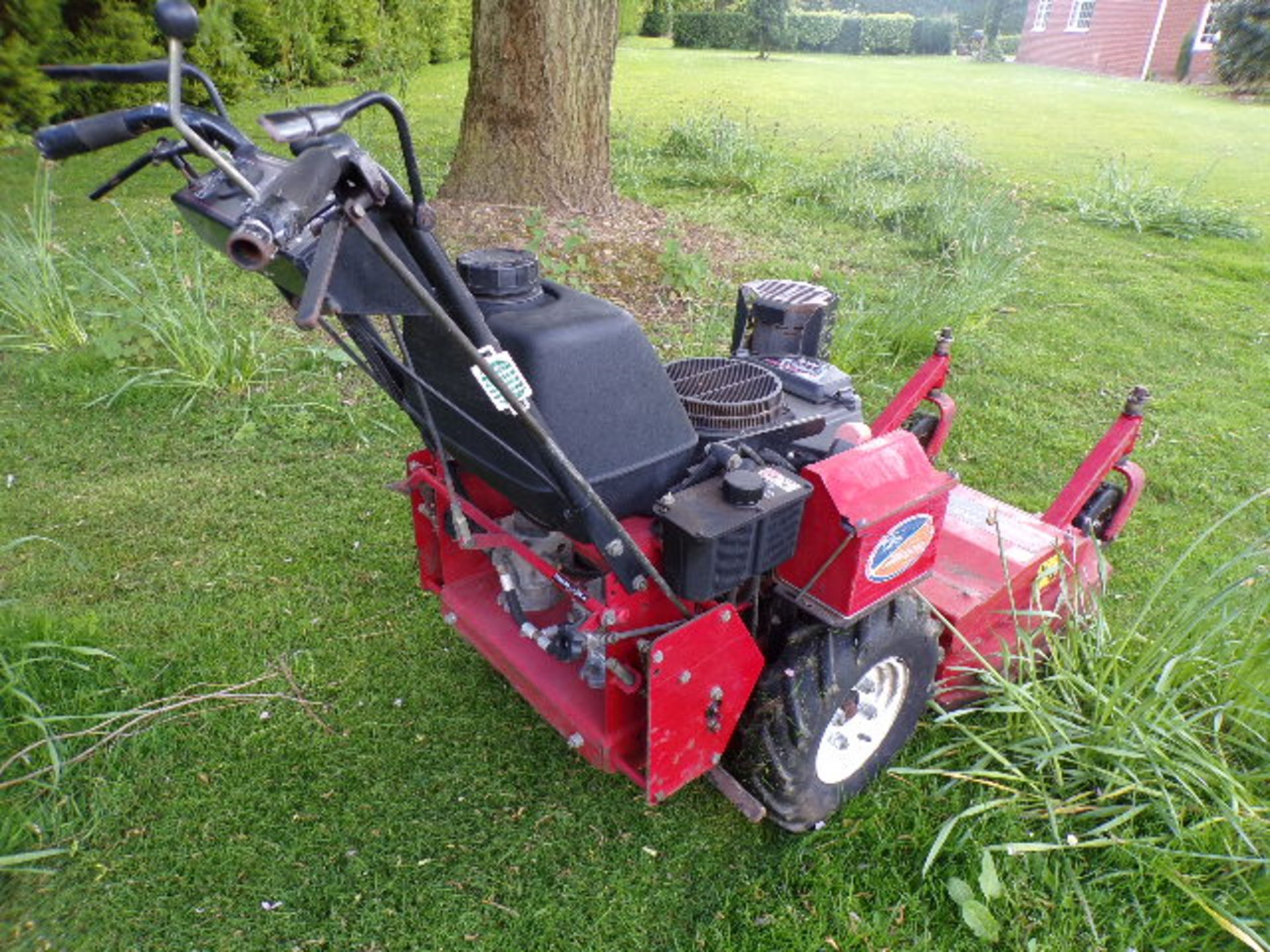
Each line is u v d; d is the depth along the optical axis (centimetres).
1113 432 367
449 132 1273
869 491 239
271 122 146
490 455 236
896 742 296
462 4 2223
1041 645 350
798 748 253
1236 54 2227
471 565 316
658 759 232
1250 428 566
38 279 599
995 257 773
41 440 490
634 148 1255
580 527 221
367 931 249
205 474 466
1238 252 936
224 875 264
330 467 477
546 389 212
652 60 2673
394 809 286
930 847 272
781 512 229
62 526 421
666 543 224
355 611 373
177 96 143
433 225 186
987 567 321
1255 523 466
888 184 1095
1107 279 838
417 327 228
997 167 1271
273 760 302
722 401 259
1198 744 280
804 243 877
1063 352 670
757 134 1414
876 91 2128
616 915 254
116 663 338
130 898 257
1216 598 303
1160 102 2092
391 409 532
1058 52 3256
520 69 802
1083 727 308
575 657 267
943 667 310
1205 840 268
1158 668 303
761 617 277
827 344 325
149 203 867
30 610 363
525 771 300
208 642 353
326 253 158
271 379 562
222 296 632
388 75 1422
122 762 299
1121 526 395
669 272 729
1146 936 252
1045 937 250
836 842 276
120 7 1081
